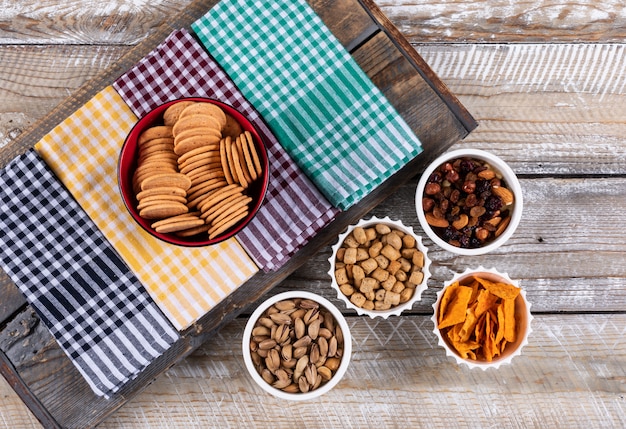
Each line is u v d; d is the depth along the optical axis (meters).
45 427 0.76
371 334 0.86
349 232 0.79
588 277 0.87
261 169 0.68
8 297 0.76
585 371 0.86
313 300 0.79
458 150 0.79
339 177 0.75
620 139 0.87
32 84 0.85
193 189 0.66
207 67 0.75
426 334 0.86
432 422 0.86
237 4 0.76
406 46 0.77
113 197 0.74
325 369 0.79
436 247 0.86
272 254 0.75
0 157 0.75
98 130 0.74
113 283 0.74
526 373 0.86
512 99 0.87
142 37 0.86
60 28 0.85
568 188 0.87
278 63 0.76
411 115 0.77
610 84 0.87
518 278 0.87
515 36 0.87
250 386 0.85
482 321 0.79
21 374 0.76
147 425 0.85
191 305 0.74
